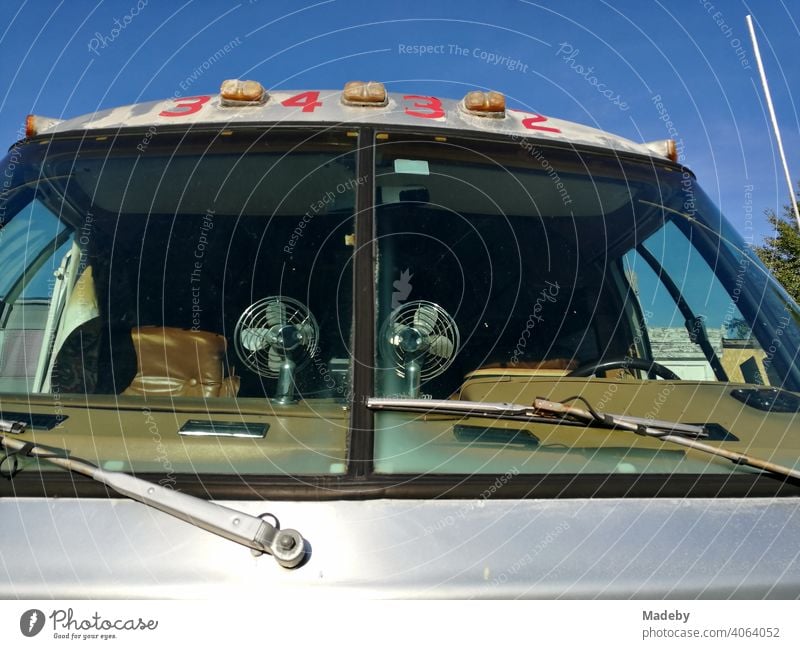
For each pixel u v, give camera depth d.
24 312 2.44
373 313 2.27
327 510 1.77
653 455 2.02
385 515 1.77
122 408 2.14
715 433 2.15
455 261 2.51
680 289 2.75
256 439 1.99
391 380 2.22
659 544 1.79
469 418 2.03
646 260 2.77
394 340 2.29
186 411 2.12
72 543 1.70
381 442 1.96
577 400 2.29
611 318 2.66
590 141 2.95
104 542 1.70
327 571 1.67
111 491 1.78
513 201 2.68
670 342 2.68
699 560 1.77
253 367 2.25
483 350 2.41
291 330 2.26
